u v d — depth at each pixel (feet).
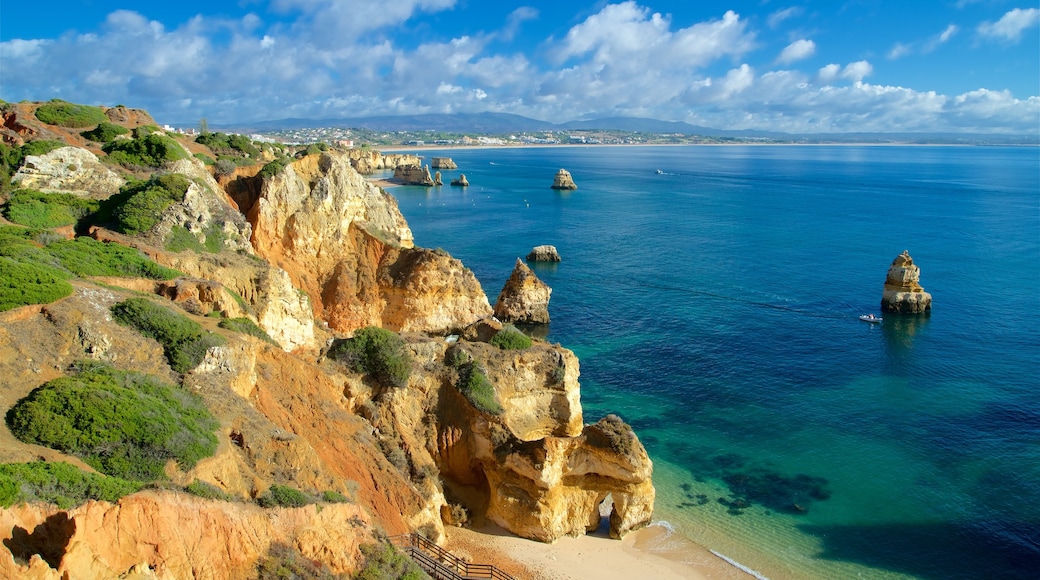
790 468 151.12
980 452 156.97
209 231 159.84
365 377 124.57
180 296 117.08
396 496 108.17
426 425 126.31
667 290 303.89
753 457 156.15
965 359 216.13
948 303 279.90
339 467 104.73
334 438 107.76
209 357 96.22
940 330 245.65
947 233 444.14
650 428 170.60
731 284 313.32
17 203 147.13
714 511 134.41
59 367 84.58
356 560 82.43
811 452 158.10
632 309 275.59
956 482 144.66
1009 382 197.26
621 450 120.16
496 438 123.44
